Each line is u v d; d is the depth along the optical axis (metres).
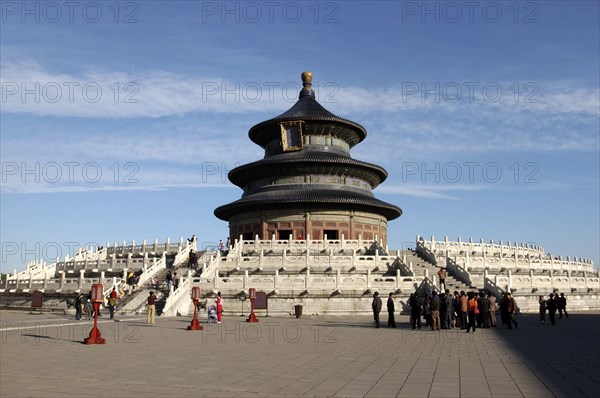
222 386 15.99
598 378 17.86
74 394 14.62
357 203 82.81
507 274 59.19
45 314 52.19
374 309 38.97
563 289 60.97
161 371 18.62
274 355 23.22
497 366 20.41
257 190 90.19
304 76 103.88
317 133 92.56
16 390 15.12
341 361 21.48
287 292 51.69
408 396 14.81
